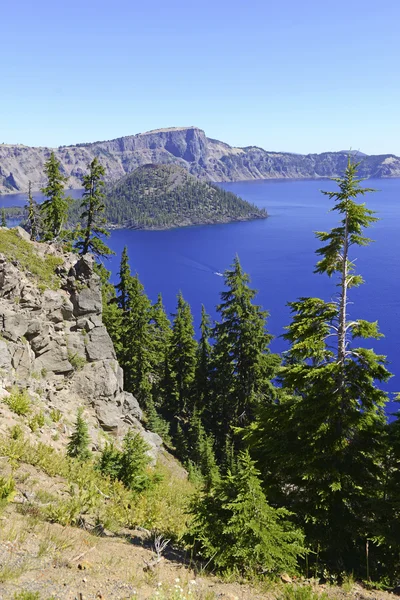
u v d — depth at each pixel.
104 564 7.62
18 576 6.31
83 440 16.33
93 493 11.70
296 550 9.42
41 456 13.45
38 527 8.33
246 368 35.53
